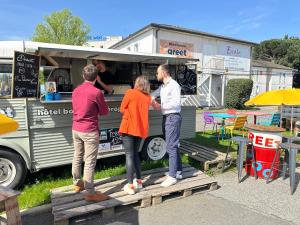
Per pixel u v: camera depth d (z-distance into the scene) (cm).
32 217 395
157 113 604
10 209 280
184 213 407
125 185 450
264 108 2256
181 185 465
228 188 502
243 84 2055
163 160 616
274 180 544
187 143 755
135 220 386
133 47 2097
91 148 394
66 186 457
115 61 704
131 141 424
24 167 466
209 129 1104
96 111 394
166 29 1836
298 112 1073
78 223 376
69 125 500
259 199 458
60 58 612
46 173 542
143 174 510
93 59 628
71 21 3491
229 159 618
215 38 2081
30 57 458
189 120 656
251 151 564
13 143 452
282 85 3128
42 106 472
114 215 396
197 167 606
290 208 428
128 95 423
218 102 2166
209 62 2084
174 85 458
